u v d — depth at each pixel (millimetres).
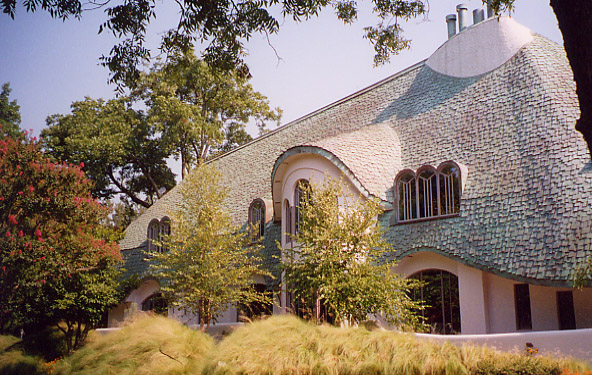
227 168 34906
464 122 21359
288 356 12617
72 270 23500
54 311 25516
